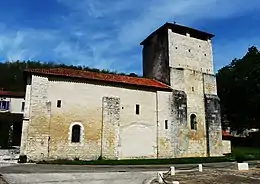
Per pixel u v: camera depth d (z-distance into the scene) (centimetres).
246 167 1866
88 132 2588
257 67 5138
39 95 2475
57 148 2445
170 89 3122
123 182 1365
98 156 2586
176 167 2094
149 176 1566
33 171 1672
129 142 2755
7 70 7862
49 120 2458
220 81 5972
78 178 1445
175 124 3042
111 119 2705
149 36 3659
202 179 1458
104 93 2745
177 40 3406
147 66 3734
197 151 3114
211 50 3628
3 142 3547
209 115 3284
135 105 2875
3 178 1369
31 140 2364
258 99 5009
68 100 2572
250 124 5366
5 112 4025
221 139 3288
